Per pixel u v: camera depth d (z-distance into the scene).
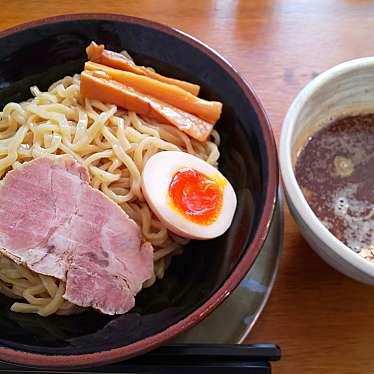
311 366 0.22
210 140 0.27
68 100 0.27
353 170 0.23
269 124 0.23
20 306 0.23
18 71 0.27
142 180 0.24
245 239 0.21
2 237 0.23
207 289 0.22
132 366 0.19
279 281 0.24
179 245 0.25
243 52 0.31
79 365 0.18
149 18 0.32
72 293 0.23
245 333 0.22
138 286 0.23
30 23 0.26
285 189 0.20
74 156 0.25
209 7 0.33
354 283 0.24
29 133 0.26
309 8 0.33
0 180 0.24
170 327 0.19
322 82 0.23
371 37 0.32
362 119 0.25
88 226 0.23
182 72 0.27
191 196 0.24
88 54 0.26
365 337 0.23
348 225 0.22
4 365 0.20
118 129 0.26
